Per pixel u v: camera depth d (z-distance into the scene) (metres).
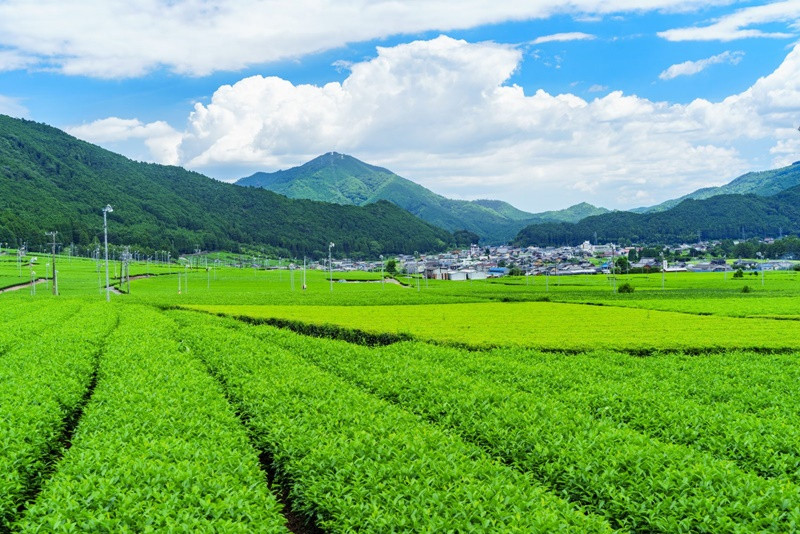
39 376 23.66
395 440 16.23
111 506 11.85
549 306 71.00
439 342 39.50
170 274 183.75
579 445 16.00
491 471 14.45
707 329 44.66
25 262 185.62
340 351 35.47
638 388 25.11
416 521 11.53
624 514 13.29
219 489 12.62
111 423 17.39
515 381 26.80
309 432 17.11
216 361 31.03
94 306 67.12
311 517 14.70
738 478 13.53
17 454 14.69
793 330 43.66
